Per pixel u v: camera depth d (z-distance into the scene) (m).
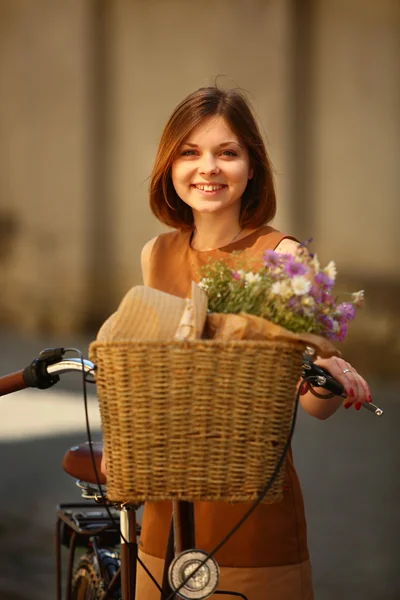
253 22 18.17
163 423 2.33
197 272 3.23
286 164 17.70
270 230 3.21
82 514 3.74
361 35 17.20
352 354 15.28
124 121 20.22
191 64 19.17
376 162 17.08
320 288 2.49
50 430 10.47
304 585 3.03
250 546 2.94
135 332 2.42
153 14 19.72
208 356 2.30
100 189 20.39
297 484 3.06
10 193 21.48
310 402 3.11
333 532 7.40
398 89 16.86
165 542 3.04
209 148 3.08
